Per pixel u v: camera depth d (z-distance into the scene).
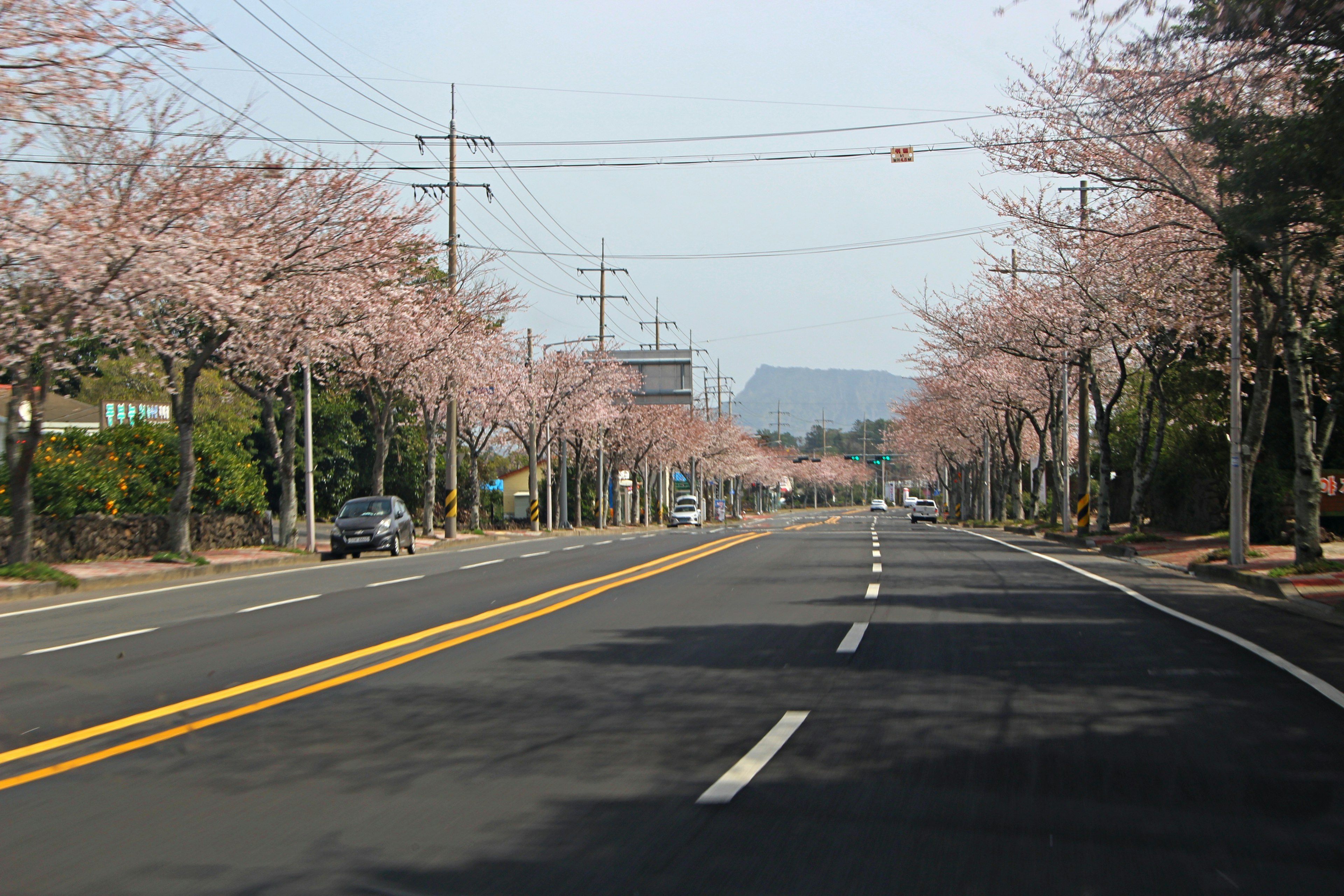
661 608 14.70
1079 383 41.56
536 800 5.84
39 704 8.55
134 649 11.46
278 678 9.56
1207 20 12.35
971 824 5.46
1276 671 9.87
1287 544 28.25
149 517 27.38
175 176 22.94
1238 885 4.68
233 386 33.00
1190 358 32.50
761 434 175.88
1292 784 6.22
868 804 5.77
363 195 26.72
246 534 31.70
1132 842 5.20
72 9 16.70
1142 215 23.80
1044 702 8.40
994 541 35.56
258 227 24.73
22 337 20.02
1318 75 12.66
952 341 42.66
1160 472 38.69
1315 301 21.22
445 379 39.59
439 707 8.27
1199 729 7.55
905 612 14.12
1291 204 13.82
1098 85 19.44
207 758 6.77
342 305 27.91
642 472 87.06
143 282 21.23
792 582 18.66
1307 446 20.08
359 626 13.09
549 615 14.03
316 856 4.99
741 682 9.22
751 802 5.79
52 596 19.03
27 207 21.05
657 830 5.34
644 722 7.71
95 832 5.35
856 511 172.12
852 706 8.25
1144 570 22.91
